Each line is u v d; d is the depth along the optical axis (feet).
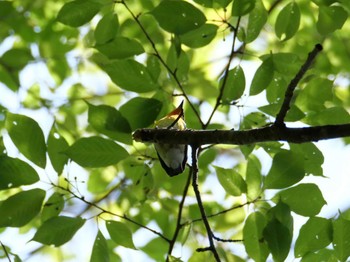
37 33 48.60
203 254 27.25
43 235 25.57
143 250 36.91
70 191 26.37
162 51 41.01
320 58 45.06
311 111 27.66
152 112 27.55
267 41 44.68
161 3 26.23
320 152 28.02
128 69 27.63
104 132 26.00
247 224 25.86
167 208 36.73
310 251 25.16
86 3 26.89
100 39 28.07
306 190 25.82
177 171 26.45
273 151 27.78
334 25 27.76
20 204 25.66
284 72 28.14
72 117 42.80
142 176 31.12
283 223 24.63
